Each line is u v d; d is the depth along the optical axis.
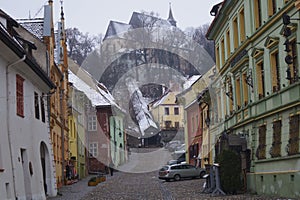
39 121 24.31
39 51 29.11
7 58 18.42
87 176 45.84
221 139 24.94
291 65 19.00
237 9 27.53
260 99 23.11
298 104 18.27
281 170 20.20
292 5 18.58
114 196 23.91
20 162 19.52
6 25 21.89
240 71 26.97
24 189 19.66
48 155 25.94
